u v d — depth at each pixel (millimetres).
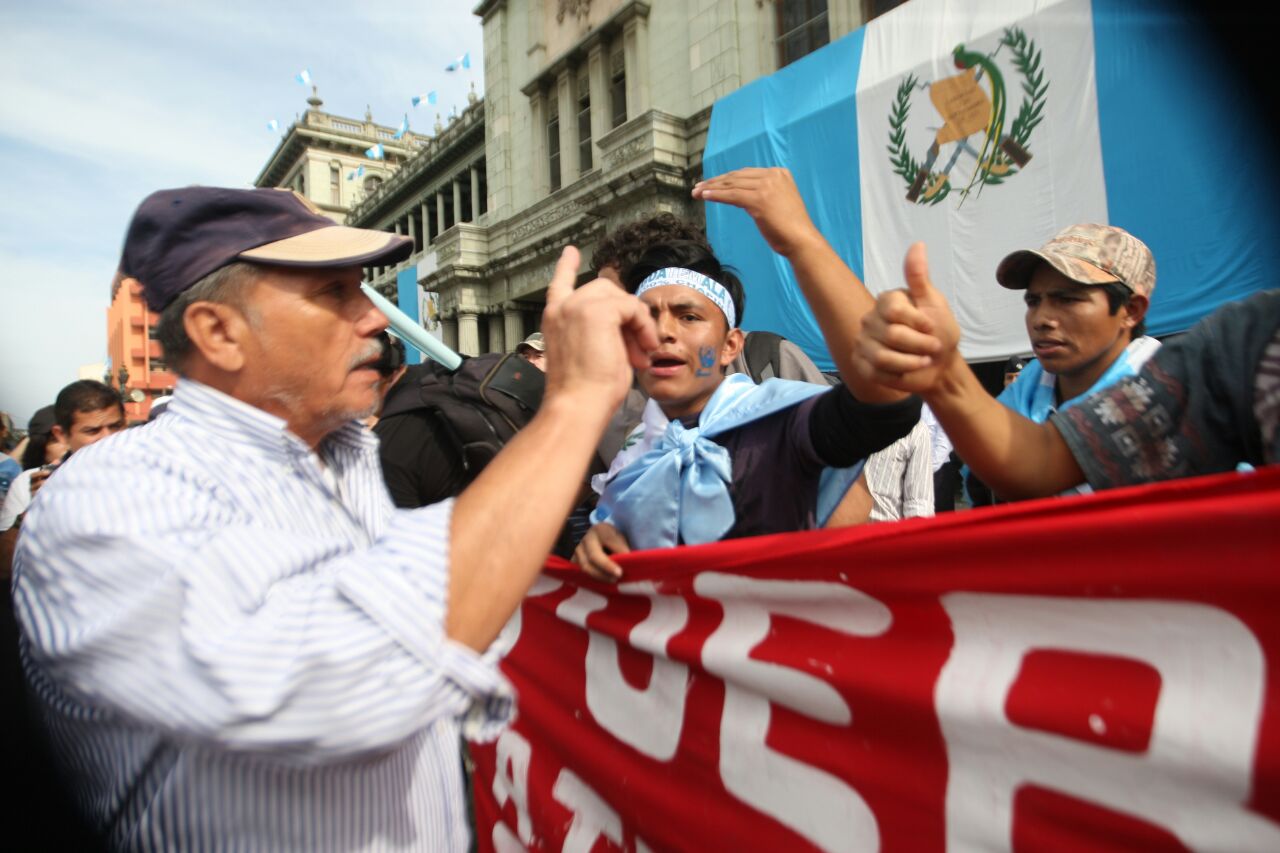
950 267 6289
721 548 1044
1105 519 696
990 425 896
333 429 908
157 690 588
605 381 734
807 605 963
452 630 646
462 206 20828
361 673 600
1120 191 5016
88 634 604
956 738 795
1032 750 736
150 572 609
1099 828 688
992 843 759
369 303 874
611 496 1350
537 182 14820
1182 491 653
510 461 696
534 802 1419
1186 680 651
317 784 743
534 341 3367
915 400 938
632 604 1247
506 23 15625
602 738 1282
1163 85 4723
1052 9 5391
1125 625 694
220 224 773
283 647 592
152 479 693
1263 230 4355
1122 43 4941
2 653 1123
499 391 2053
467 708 697
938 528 815
